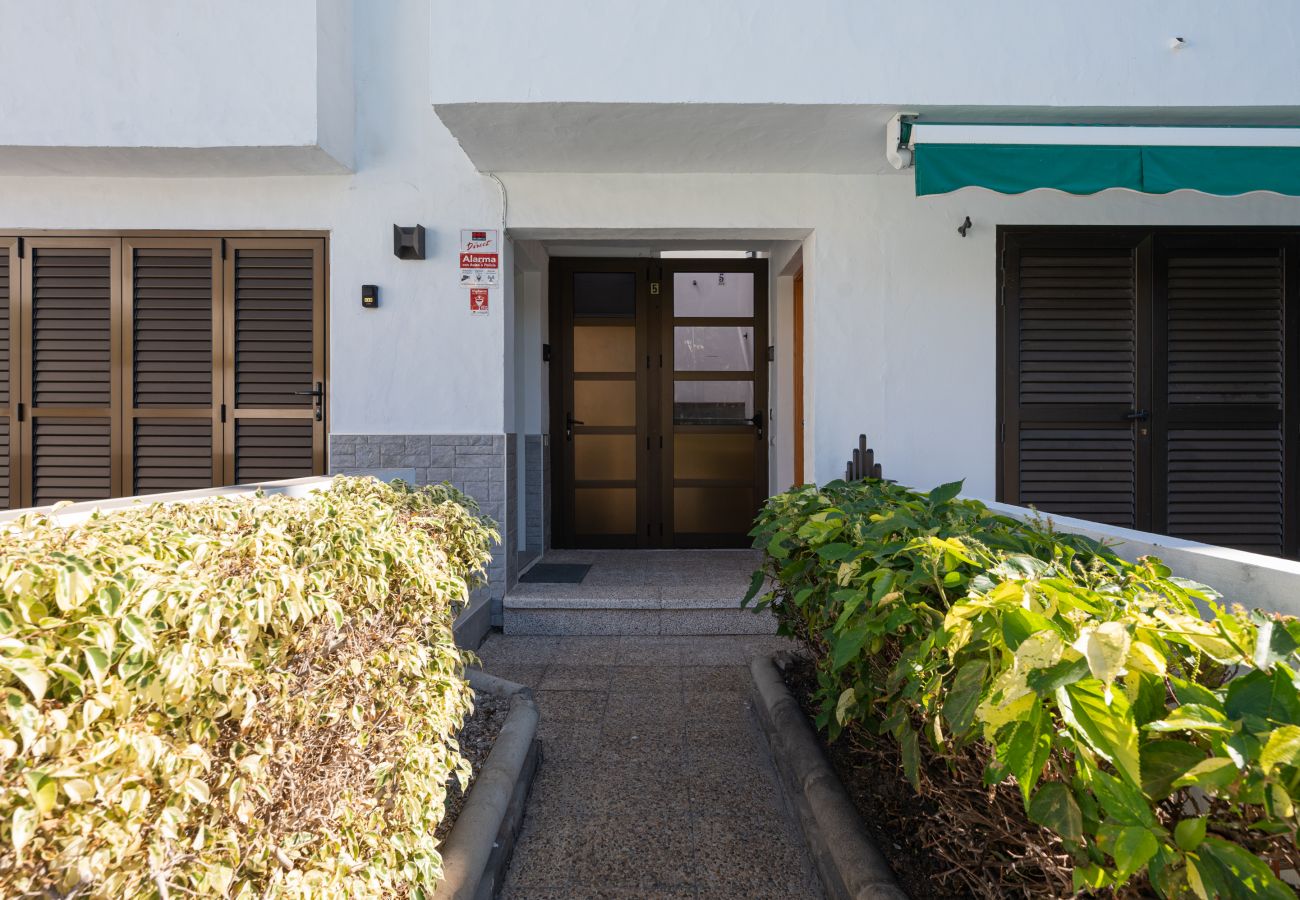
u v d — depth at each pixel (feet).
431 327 13.99
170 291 13.98
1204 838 3.19
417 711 5.94
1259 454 14.34
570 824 7.69
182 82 12.24
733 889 6.65
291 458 14.14
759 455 19.20
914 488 14.19
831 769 7.41
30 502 13.99
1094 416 14.30
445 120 11.71
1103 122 11.84
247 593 3.65
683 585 14.99
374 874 4.82
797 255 16.25
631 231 14.37
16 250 13.82
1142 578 4.77
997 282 14.28
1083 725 3.39
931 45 11.19
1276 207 14.23
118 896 3.00
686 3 11.13
